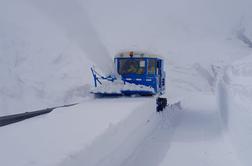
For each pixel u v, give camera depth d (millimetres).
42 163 3508
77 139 4508
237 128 6527
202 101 19734
